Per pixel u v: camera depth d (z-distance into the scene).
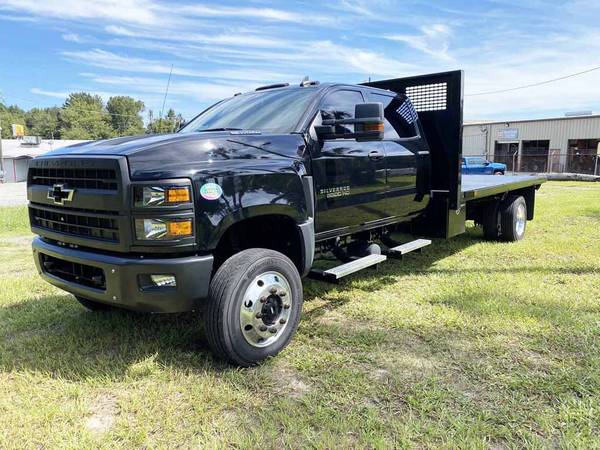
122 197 3.08
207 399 2.96
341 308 4.63
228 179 3.31
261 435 2.59
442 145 5.82
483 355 3.54
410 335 3.95
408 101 5.66
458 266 6.18
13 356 3.62
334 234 4.53
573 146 33.81
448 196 5.82
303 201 3.88
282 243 4.09
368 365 3.42
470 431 2.58
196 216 3.12
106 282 3.22
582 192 17.39
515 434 2.58
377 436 2.55
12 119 104.56
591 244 7.37
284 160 3.81
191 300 3.17
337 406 2.88
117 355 3.61
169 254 3.15
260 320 3.41
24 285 5.61
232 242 3.87
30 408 2.88
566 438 2.51
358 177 4.61
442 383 3.13
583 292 4.92
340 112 4.58
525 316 4.25
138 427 2.68
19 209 13.35
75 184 3.43
